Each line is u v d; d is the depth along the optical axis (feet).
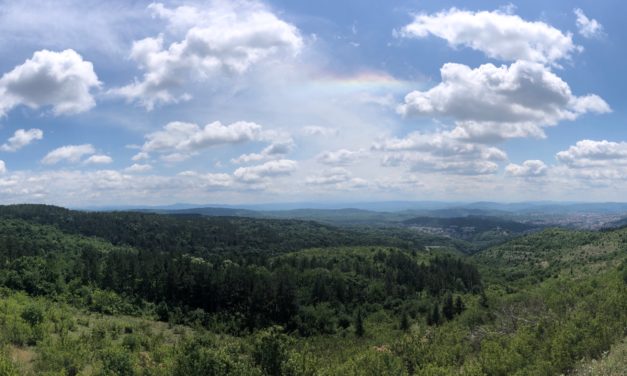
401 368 222.48
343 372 218.59
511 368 176.24
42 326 234.58
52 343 210.59
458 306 414.41
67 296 360.69
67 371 183.52
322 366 226.99
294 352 141.18
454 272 551.59
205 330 366.63
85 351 205.57
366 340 373.61
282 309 426.51
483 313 333.42
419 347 255.09
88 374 185.88
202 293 428.56
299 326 419.95
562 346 169.48
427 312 429.38
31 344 212.64
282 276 448.65
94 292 382.01
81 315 317.22
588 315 206.08
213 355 127.24
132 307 387.75
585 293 282.56
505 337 230.68
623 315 192.13
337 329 427.74
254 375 126.93
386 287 504.84
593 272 426.92
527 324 246.27
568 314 229.45
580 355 165.89
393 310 467.11
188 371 125.59
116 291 407.64
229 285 432.25
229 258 581.53
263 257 601.62
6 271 357.82
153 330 339.57
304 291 473.67
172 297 423.23
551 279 463.42
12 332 210.38
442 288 507.71
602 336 171.53
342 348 347.77
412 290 509.35
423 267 566.36
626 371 139.03
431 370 196.85
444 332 307.17
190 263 469.16
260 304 424.87
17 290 345.10
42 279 368.48
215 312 420.36
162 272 437.58
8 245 422.82
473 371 183.73
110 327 287.07
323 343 375.86
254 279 439.22
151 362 196.44
